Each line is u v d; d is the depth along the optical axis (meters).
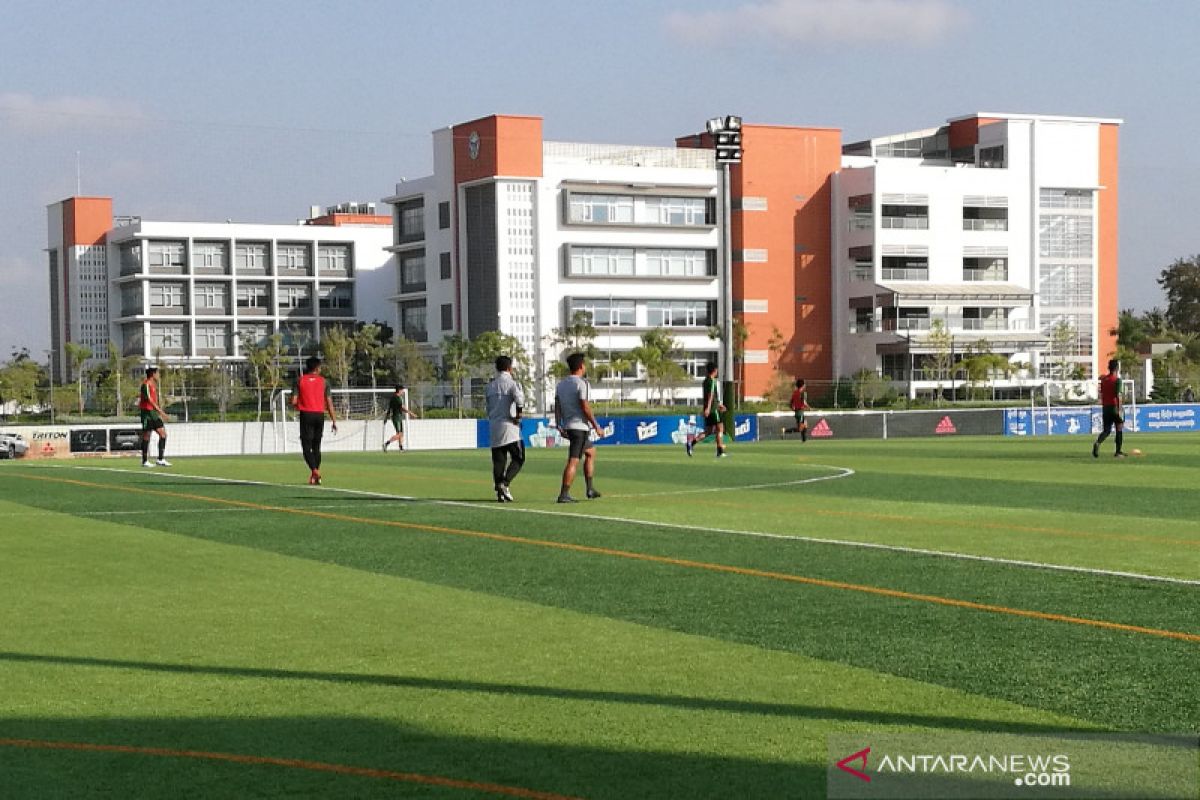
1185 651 9.68
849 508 20.94
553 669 9.34
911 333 109.62
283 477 29.52
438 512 20.58
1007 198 116.06
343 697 8.59
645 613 11.51
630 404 95.81
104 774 6.99
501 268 107.75
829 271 116.75
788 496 23.36
